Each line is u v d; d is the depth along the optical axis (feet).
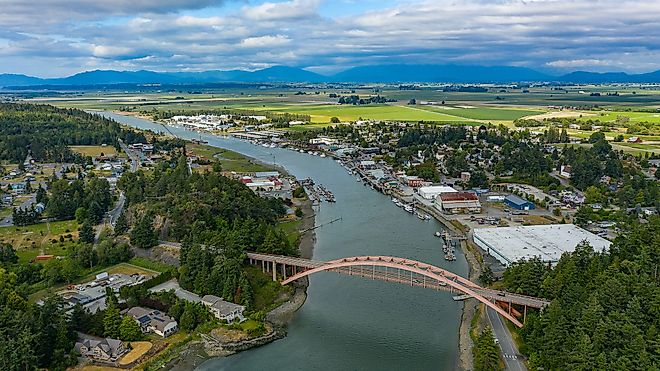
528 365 389.39
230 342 444.96
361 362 417.69
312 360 422.41
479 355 393.50
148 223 635.25
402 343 443.73
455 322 475.31
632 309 364.38
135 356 424.46
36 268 557.74
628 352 341.62
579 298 404.16
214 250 559.79
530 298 452.35
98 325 452.76
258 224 632.79
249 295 505.25
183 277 535.60
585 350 346.74
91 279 560.20
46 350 414.41
